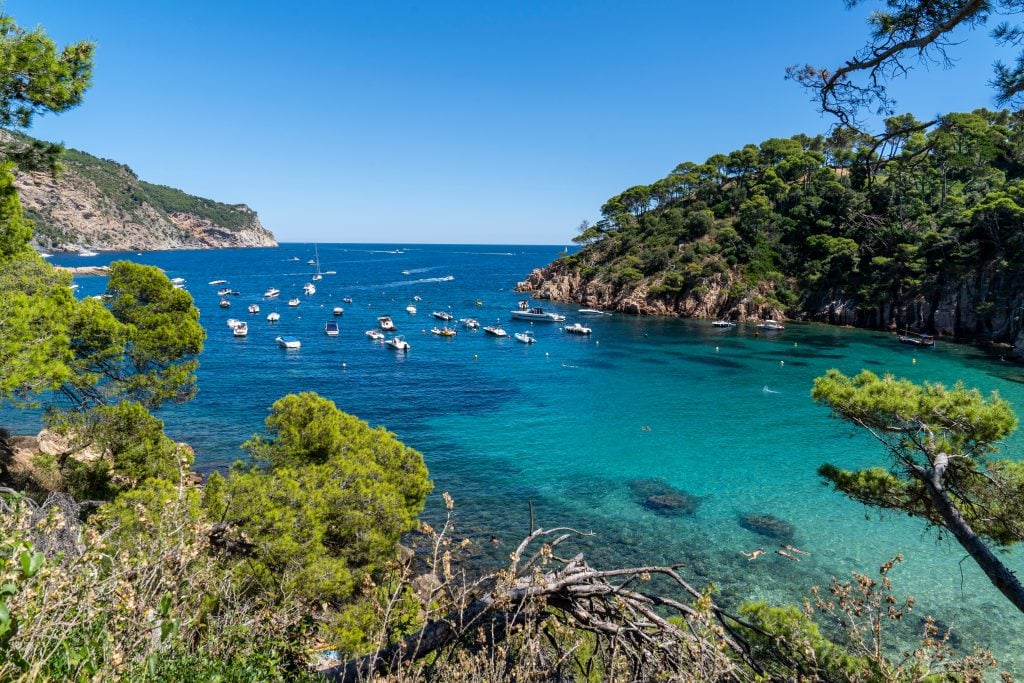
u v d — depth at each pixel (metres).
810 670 6.74
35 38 11.84
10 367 13.30
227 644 5.59
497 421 44.22
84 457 24.44
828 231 98.12
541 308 111.44
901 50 8.04
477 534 25.88
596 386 55.56
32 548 3.49
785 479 32.75
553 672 5.87
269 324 91.25
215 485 13.68
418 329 89.81
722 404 49.09
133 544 5.61
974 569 22.89
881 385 10.87
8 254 17.12
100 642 4.04
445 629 5.88
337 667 5.98
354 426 20.56
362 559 14.90
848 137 9.43
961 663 6.48
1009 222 73.38
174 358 24.00
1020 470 9.68
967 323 79.56
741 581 22.45
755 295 99.69
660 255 111.88
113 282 23.75
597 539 25.77
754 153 130.25
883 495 11.01
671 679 5.73
